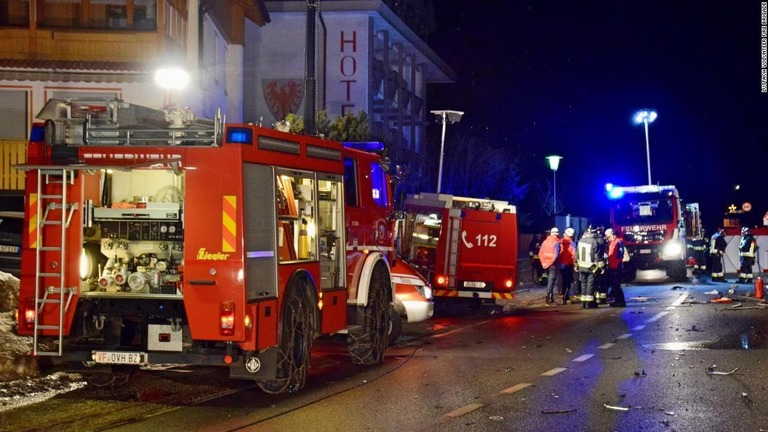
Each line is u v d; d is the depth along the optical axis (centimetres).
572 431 853
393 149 4206
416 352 1411
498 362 1295
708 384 1097
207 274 944
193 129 956
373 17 4016
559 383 1112
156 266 973
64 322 979
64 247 977
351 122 2592
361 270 1262
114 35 2375
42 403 987
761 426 870
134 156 969
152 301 977
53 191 987
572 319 1923
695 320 1838
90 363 1021
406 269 1606
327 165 1151
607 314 2028
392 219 1430
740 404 974
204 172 953
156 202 1005
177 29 2561
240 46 3303
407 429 865
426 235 2067
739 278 3095
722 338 1535
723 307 2131
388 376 1180
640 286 3047
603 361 1292
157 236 991
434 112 2770
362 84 3966
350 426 878
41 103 2339
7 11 2380
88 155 979
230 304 940
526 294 2733
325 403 995
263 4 3431
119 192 1043
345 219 1212
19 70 2308
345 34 3978
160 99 2364
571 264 2412
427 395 1040
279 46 3903
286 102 3888
